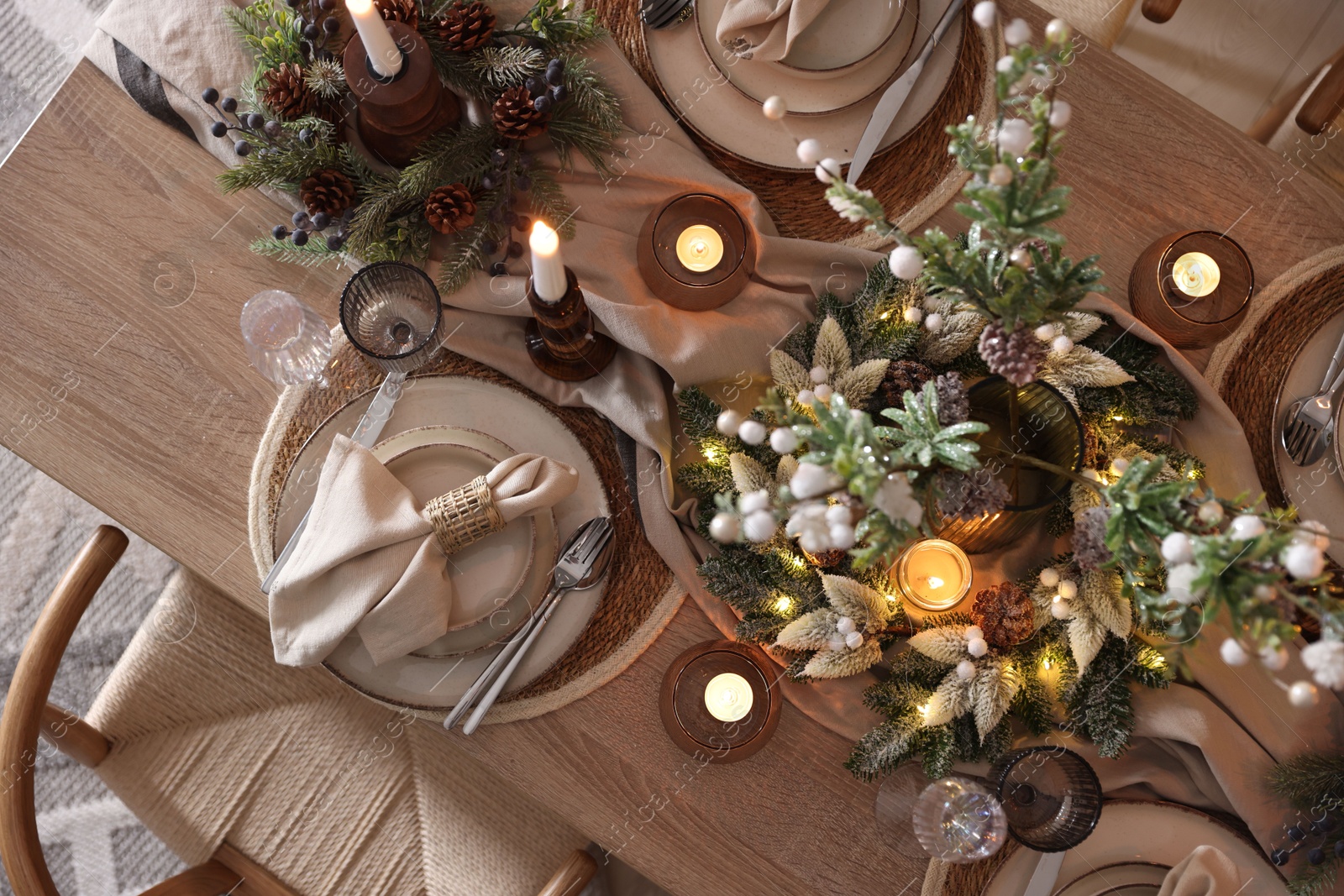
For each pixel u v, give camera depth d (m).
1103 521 1.13
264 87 1.37
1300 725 1.34
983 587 1.37
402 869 1.58
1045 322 1.18
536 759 1.38
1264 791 1.33
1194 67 1.75
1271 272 1.41
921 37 1.41
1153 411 1.36
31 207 1.43
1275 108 1.69
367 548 1.32
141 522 1.40
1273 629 1.02
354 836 1.58
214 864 1.58
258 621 1.61
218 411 1.41
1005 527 1.27
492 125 1.37
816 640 1.29
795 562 1.33
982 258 1.13
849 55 1.40
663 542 1.37
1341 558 1.36
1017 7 1.42
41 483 2.05
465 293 1.39
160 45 1.40
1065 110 1.05
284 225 1.43
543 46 1.39
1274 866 1.35
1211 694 1.35
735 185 1.41
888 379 1.32
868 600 1.29
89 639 2.02
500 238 1.40
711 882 1.37
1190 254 1.36
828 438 1.07
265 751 1.59
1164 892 1.33
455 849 1.58
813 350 1.35
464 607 1.36
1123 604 1.28
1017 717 1.35
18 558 2.04
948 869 1.36
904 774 1.37
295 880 1.58
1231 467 1.37
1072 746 1.35
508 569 1.36
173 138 1.43
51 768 2.01
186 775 1.59
